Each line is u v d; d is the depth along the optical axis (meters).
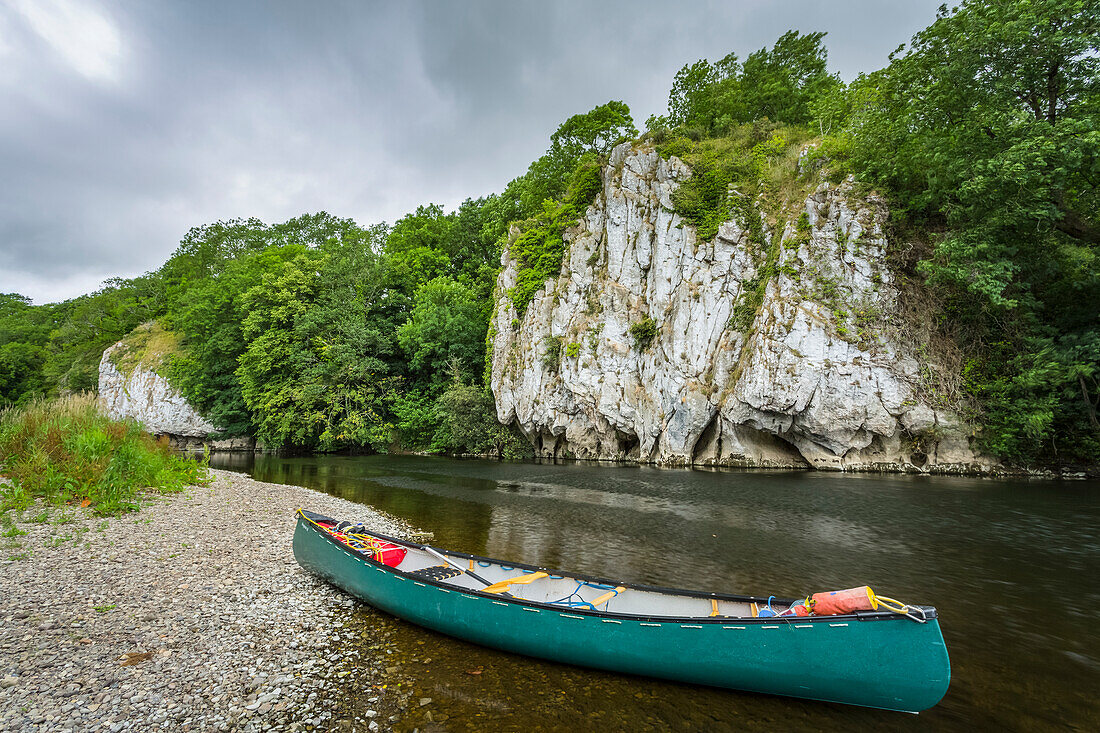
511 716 6.50
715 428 32.56
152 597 9.59
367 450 48.59
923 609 6.10
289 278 48.59
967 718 6.46
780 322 28.97
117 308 84.44
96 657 7.38
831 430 28.14
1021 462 25.92
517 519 18.00
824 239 29.52
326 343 47.12
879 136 29.41
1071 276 25.05
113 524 13.79
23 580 9.77
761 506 19.41
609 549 14.08
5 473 16.02
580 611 7.54
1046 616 9.58
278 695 6.78
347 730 6.09
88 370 69.50
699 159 36.12
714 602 8.05
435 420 45.84
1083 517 17.00
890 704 6.34
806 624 6.55
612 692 7.11
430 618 8.70
